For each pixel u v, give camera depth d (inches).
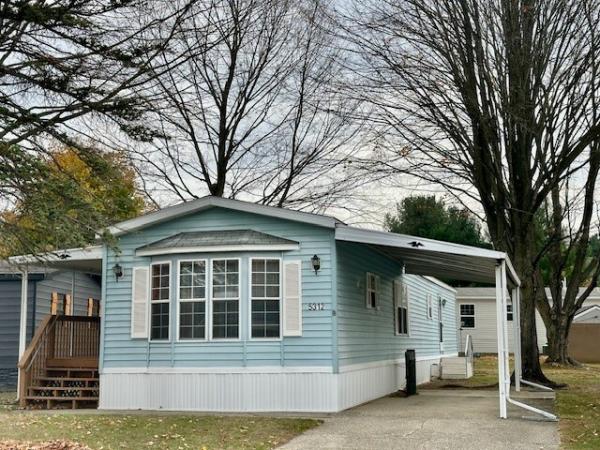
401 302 802.2
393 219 1752.0
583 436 428.8
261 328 553.3
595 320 1334.9
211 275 565.0
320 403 536.7
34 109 402.0
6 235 370.6
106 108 402.6
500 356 507.2
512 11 688.4
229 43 956.6
